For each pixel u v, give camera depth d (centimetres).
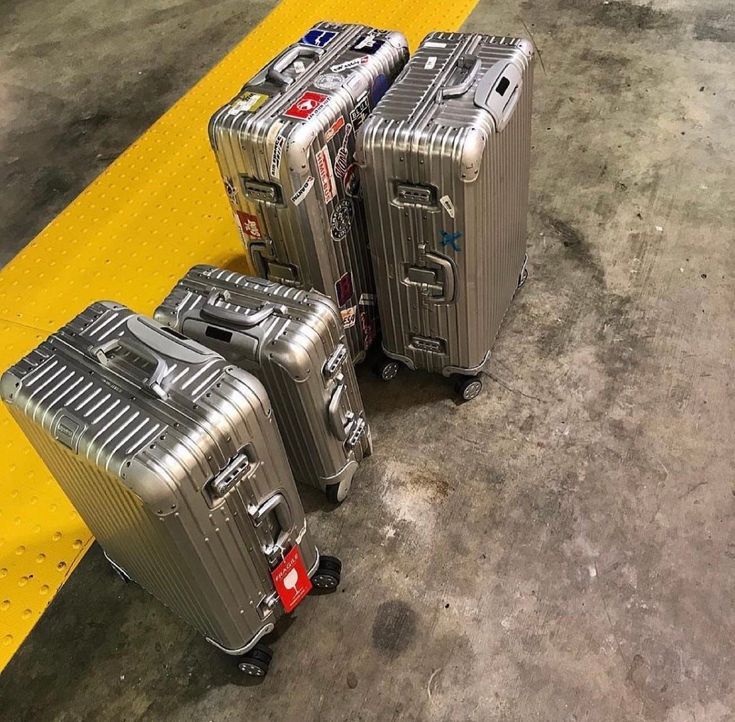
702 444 218
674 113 324
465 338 217
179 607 183
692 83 338
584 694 177
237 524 157
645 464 215
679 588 191
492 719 176
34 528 221
